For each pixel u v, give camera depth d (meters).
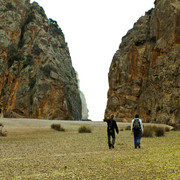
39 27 83.06
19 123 27.69
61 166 6.19
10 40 73.50
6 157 8.06
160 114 42.22
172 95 40.88
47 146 11.30
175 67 42.00
